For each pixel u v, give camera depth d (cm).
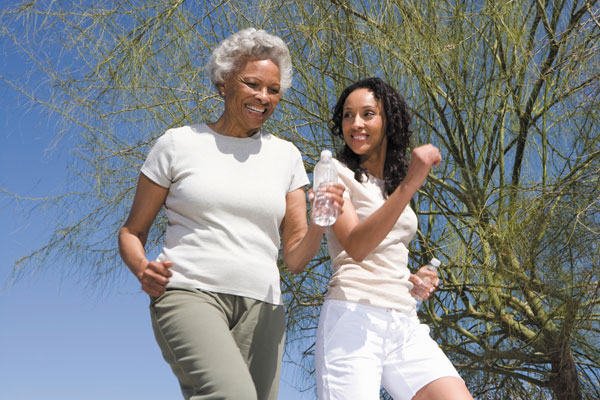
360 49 371
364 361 134
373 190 150
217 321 123
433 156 127
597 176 344
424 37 362
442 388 136
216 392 114
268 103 138
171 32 365
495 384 407
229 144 137
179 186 132
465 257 374
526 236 339
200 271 126
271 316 133
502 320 382
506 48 376
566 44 349
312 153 393
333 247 146
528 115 376
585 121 349
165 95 374
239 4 369
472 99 377
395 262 144
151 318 127
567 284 335
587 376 392
